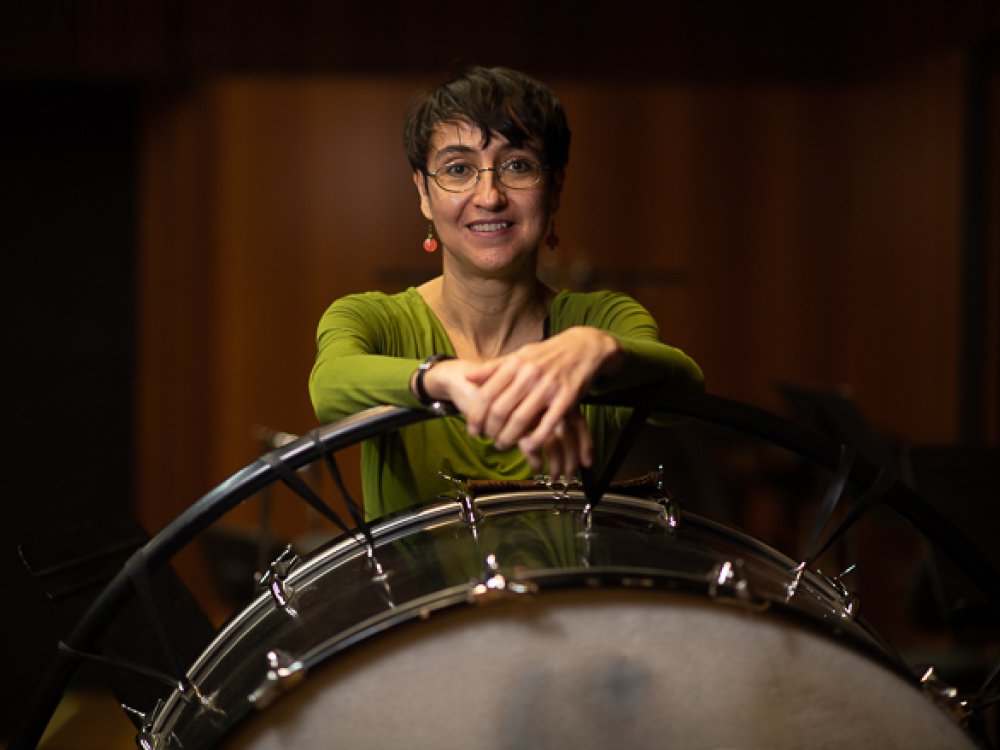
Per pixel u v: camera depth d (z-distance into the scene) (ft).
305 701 4.00
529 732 3.91
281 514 20.72
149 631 5.56
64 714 14.44
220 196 21.33
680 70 20.74
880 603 17.67
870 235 21.33
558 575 3.90
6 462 20.65
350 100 21.40
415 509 4.88
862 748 4.04
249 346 21.48
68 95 20.80
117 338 21.03
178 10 20.03
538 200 5.27
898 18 19.88
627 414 5.49
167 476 21.20
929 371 19.21
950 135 18.44
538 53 20.35
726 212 22.11
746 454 17.17
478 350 5.56
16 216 20.72
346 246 21.57
